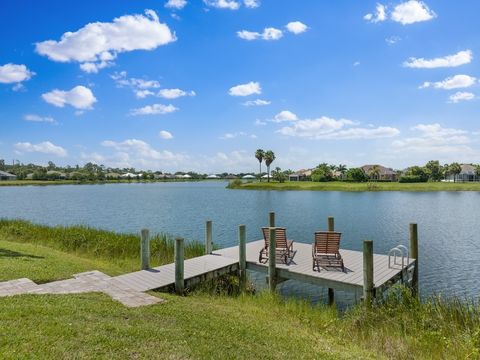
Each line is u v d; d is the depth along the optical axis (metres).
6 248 12.77
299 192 79.00
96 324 5.53
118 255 14.15
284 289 12.88
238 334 5.94
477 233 25.95
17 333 4.86
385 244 22.31
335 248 11.11
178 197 65.94
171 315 6.56
